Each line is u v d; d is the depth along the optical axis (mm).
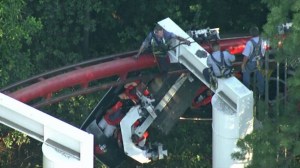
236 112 76688
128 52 85625
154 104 84312
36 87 79625
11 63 87250
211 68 77625
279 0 69500
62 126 69875
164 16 97375
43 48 97375
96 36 101938
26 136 94500
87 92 82500
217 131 77812
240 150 75812
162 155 87812
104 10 98375
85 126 85750
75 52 100375
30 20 86875
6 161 96000
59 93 92938
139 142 86125
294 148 70000
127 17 99625
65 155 69938
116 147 86312
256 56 79438
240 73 84938
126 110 85875
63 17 95688
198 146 96062
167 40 80812
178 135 96312
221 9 99125
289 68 80125
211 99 81312
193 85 84250
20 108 71375
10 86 81625
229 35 90625
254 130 73812
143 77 83938
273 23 68688
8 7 85062
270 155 71875
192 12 97750
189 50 80062
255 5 96938
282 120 72812
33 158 96625
